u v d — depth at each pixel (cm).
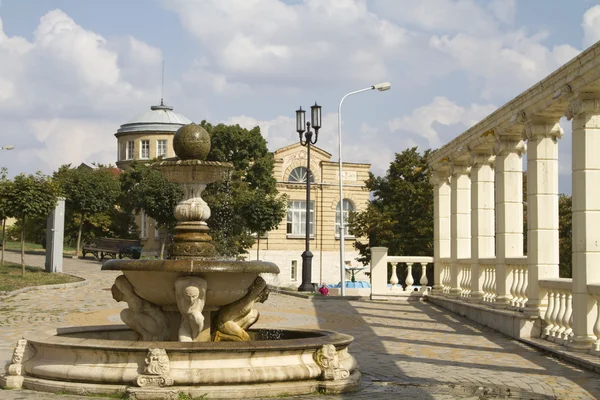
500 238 1795
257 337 1213
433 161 2469
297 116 3412
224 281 1020
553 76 1377
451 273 2308
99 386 880
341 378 961
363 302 2586
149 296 1041
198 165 1094
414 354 1379
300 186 7200
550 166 1555
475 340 1591
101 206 5366
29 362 954
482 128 1905
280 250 7094
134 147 7781
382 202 4516
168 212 4850
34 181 3041
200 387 873
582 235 1296
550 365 1247
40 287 2598
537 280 1558
